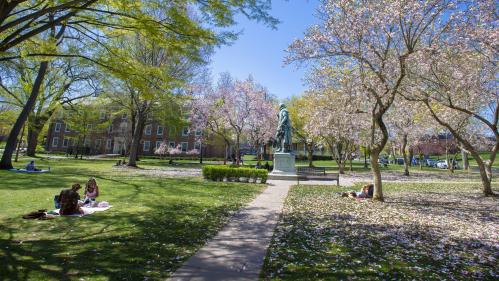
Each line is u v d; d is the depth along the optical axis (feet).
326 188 55.42
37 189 40.19
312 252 18.60
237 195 43.29
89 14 26.00
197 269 15.46
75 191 27.53
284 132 77.30
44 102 101.55
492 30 35.60
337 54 39.81
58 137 208.13
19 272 14.34
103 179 57.16
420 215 31.60
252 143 130.82
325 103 64.18
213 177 64.28
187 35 24.30
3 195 35.01
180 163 140.67
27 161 98.37
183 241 20.26
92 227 23.08
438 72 43.83
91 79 90.84
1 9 19.92
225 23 24.00
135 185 50.06
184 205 33.76
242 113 102.68
